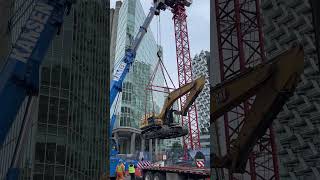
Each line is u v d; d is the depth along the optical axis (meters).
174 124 83.00
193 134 115.25
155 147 165.38
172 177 59.44
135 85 194.25
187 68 120.00
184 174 57.31
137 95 193.62
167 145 193.38
